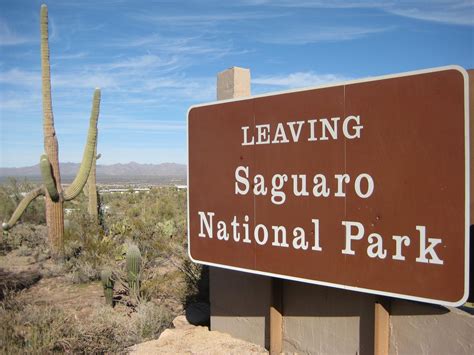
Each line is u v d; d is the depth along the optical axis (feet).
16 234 49.47
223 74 16.76
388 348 11.69
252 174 13.41
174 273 27.61
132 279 26.96
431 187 10.10
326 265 11.72
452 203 9.83
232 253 13.88
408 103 10.46
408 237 10.37
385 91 10.82
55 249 39.86
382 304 11.39
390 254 10.64
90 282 32.07
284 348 14.51
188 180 15.21
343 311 12.87
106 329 19.69
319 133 11.94
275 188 12.84
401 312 11.51
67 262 35.94
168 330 17.93
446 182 9.91
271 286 14.21
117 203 98.84
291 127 12.51
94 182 51.75
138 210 74.95
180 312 23.02
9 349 17.13
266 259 13.00
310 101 12.14
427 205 10.14
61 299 27.35
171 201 88.69
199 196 14.87
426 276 10.11
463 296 9.60
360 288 11.09
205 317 19.74
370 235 10.96
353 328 12.62
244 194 13.61
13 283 30.07
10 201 65.10
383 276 10.73
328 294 13.26
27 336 18.88
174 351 15.49
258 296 15.53
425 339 11.04
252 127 13.44
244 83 16.37
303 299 13.97
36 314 21.76
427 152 10.18
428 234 10.09
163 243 36.96
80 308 25.05
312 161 12.05
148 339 19.16
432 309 10.93
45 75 41.75
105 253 35.96
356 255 11.18
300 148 12.32
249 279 15.87
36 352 17.06
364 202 11.09
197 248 14.92
